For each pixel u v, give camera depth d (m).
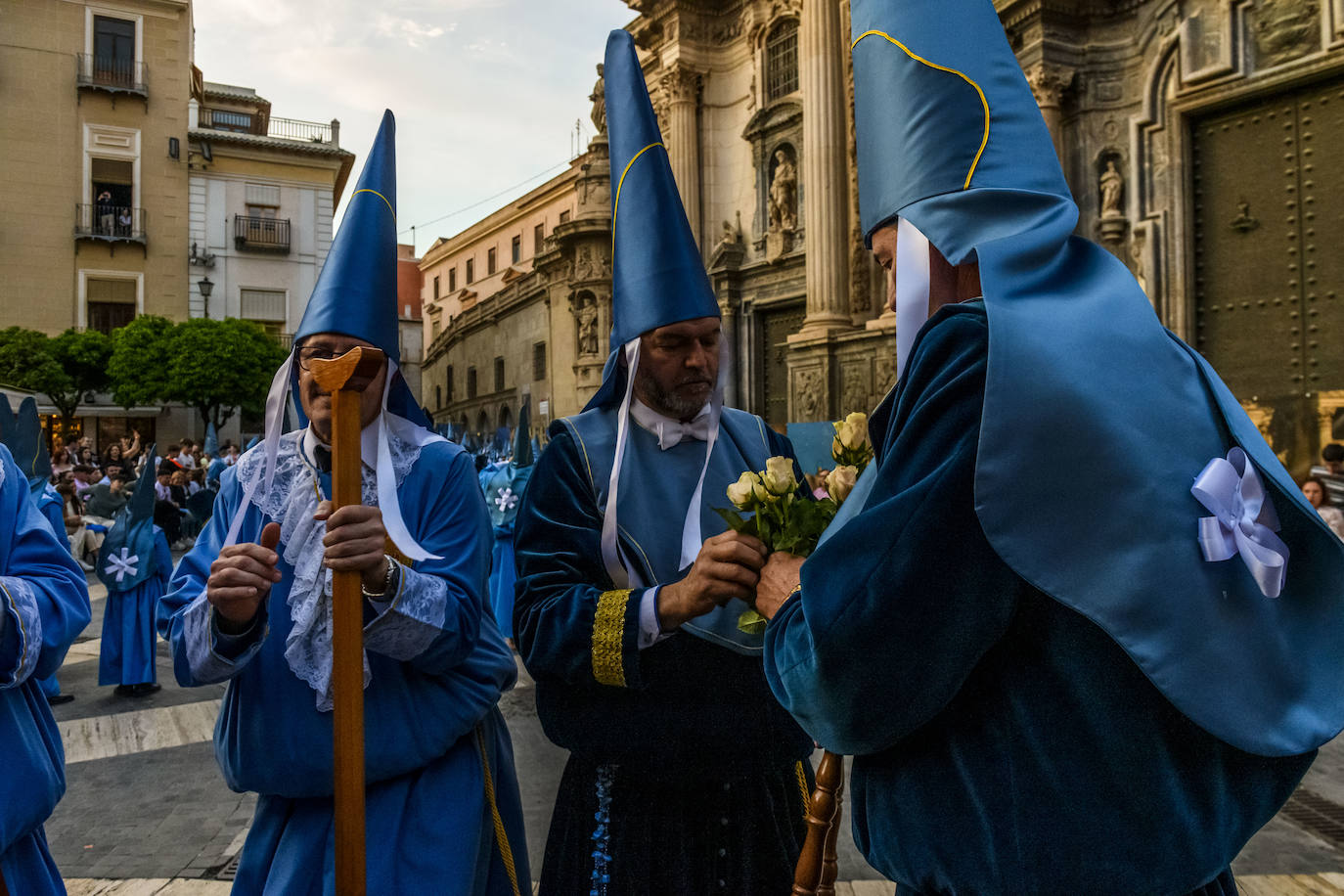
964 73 1.22
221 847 3.80
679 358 1.98
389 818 1.85
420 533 2.01
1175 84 11.07
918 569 1.02
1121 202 11.70
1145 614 0.97
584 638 1.73
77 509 12.06
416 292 55.91
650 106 2.11
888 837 1.14
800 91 18.58
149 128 32.50
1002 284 1.08
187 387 27.86
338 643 1.65
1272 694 1.02
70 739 5.43
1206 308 10.90
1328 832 3.71
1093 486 0.99
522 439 8.74
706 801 1.86
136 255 32.44
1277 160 10.23
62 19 31.52
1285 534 1.12
